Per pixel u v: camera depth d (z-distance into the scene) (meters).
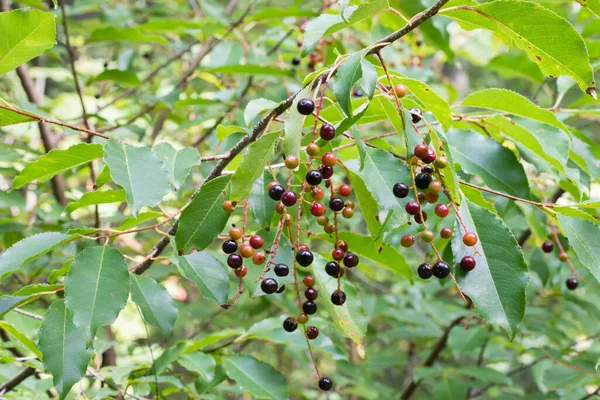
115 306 0.59
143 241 1.18
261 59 1.10
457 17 0.61
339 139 0.70
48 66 1.33
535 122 0.72
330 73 0.58
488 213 0.61
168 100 1.02
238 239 0.62
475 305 0.59
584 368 0.89
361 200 0.66
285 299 1.03
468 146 0.70
